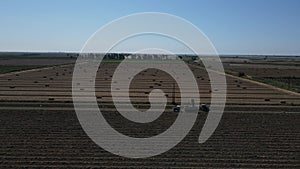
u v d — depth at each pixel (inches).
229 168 1358.3
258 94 3366.1
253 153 1550.2
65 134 1806.1
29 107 2476.6
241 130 1952.5
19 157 1448.1
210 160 1445.6
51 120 2102.6
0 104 2559.1
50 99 2824.8
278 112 2459.4
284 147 1651.1
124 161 1418.6
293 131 1955.0
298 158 1493.6
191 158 1469.0
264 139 1781.5
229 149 1601.9
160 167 1355.8
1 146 1590.8
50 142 1663.4
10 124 1995.6
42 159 1429.6
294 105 2748.5
